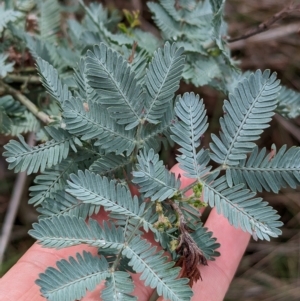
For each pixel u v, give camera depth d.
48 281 0.10
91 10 0.19
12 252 0.23
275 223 0.11
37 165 0.12
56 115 0.16
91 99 0.12
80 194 0.11
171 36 0.17
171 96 0.12
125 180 0.13
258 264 0.25
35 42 0.17
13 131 0.17
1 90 0.17
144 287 0.15
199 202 0.11
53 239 0.10
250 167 0.11
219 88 0.17
